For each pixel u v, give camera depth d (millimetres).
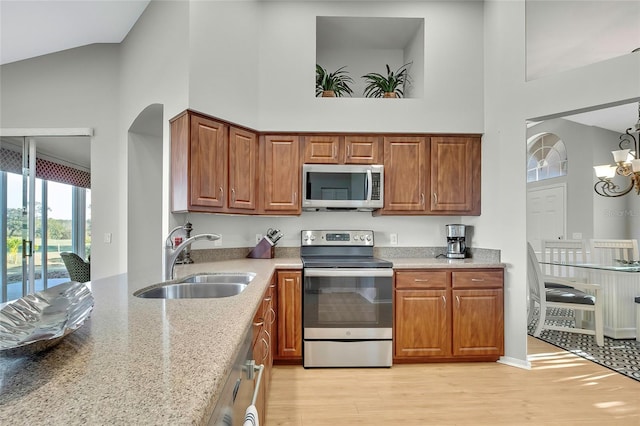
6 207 3594
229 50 2895
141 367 721
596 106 2643
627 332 3605
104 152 3523
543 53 3645
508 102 3021
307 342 2824
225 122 2844
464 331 2916
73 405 560
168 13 2803
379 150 3246
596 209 5258
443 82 3279
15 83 3500
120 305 1302
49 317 976
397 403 2275
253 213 3090
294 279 2854
